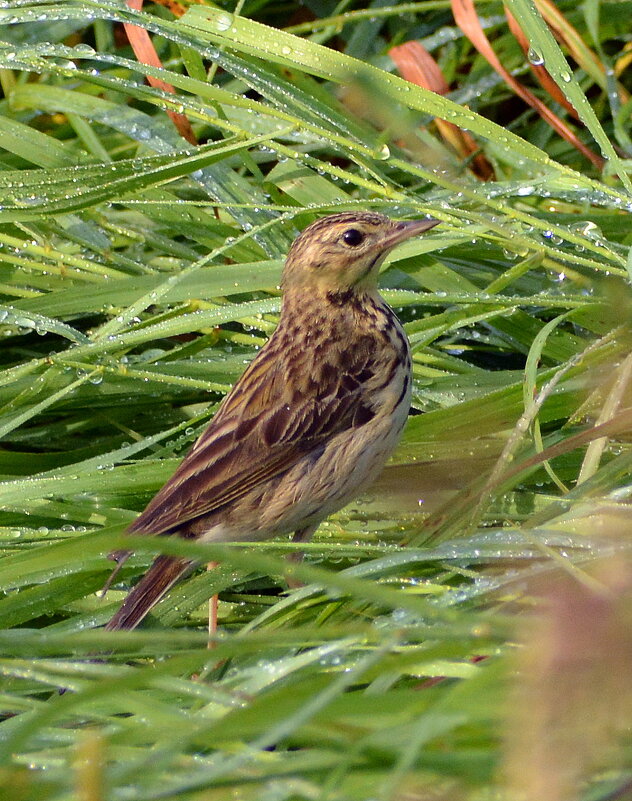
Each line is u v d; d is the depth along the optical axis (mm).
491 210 12234
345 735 6508
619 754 6199
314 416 10109
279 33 11586
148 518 9633
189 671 9156
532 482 10539
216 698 7336
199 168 11398
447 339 11969
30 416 10445
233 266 11445
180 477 9922
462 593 8398
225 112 12555
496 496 9984
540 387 10555
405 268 11852
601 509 8844
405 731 6441
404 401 10398
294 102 11758
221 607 10172
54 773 6535
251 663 9016
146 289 11586
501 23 14453
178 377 11055
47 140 12906
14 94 13688
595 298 10953
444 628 7152
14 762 7312
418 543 9891
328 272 10375
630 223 12148
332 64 11469
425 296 11055
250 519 10148
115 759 7277
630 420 9281
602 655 5598
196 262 11266
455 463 10570
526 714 5668
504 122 14891
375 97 11469
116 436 11508
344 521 10727
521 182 11789
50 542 10094
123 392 11359
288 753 7242
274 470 10070
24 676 7828
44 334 11984
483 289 11922
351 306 10477
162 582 9336
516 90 13344
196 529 10078
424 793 6402
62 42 15242
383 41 15039
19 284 12055
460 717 6273
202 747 7465
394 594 6812
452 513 9984
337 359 10188
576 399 10602
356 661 8156
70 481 10109
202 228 12289
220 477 9977
